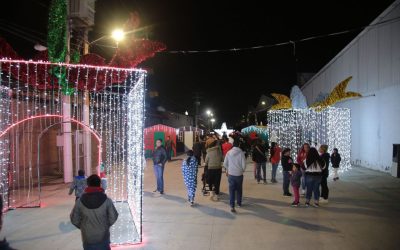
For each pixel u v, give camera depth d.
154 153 12.24
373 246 6.89
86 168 15.72
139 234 7.36
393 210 9.72
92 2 15.45
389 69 16.84
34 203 10.71
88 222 4.94
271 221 8.65
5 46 9.34
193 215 9.26
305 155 10.70
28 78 10.22
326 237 7.42
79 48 15.36
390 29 16.66
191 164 10.45
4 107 12.71
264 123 53.53
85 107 15.53
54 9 11.24
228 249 6.77
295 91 19.66
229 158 9.75
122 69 8.01
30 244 7.10
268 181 15.23
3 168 11.56
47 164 16.38
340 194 11.99
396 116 16.22
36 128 15.45
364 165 20.03
